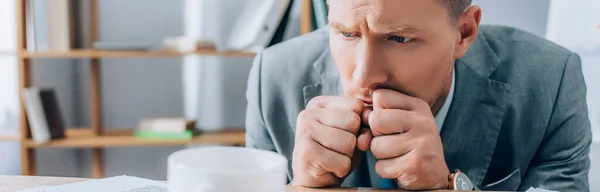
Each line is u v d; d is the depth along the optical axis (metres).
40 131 1.59
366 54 0.58
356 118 0.59
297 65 0.91
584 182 0.87
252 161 0.41
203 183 0.34
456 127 0.79
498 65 0.82
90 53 1.57
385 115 0.59
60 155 1.85
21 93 1.57
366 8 0.55
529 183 0.85
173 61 1.88
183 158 0.39
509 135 0.83
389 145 0.59
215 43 1.65
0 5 1.67
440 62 0.61
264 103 0.92
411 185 0.57
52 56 1.57
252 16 1.63
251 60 1.87
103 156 1.92
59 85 1.83
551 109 0.84
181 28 1.85
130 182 0.53
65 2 1.59
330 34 0.63
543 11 1.38
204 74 1.88
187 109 1.90
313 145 0.58
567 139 0.85
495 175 0.84
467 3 0.62
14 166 1.73
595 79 1.40
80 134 1.76
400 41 0.58
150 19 1.84
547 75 0.84
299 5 1.64
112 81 1.88
